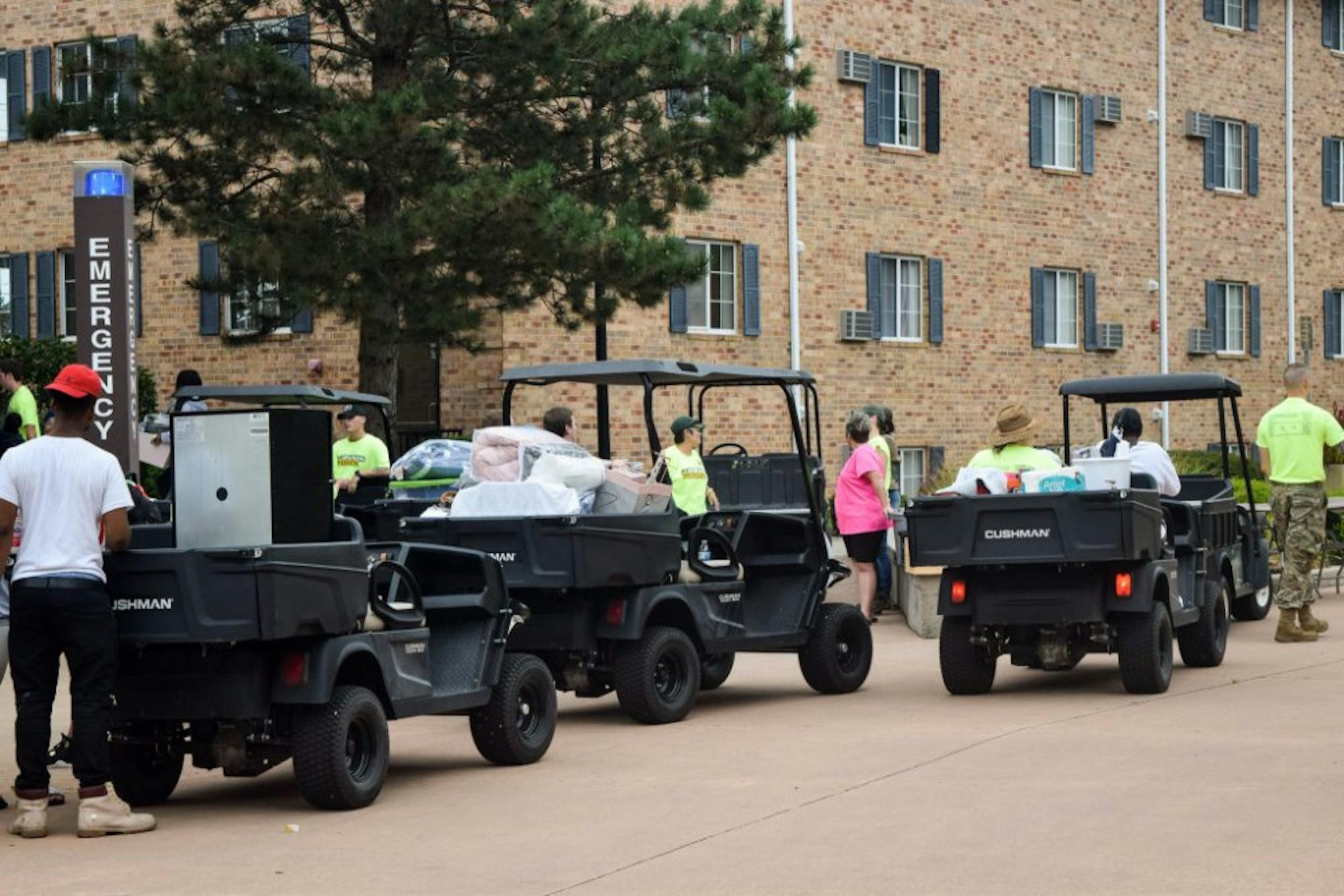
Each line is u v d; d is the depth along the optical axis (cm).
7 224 3303
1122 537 1434
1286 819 939
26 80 3269
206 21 2394
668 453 1839
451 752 1300
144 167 2405
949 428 3750
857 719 1392
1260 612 2133
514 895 820
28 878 886
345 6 2441
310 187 2217
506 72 2388
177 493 1024
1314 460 1878
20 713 1001
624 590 1380
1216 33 4328
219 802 1122
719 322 3356
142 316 3216
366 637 1073
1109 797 1017
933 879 827
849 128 3556
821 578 1555
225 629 982
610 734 1358
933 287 3716
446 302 2234
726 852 901
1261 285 4441
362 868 890
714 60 2480
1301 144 4553
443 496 1587
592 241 2169
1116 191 4094
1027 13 3900
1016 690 1557
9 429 1262
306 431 1041
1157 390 1922
